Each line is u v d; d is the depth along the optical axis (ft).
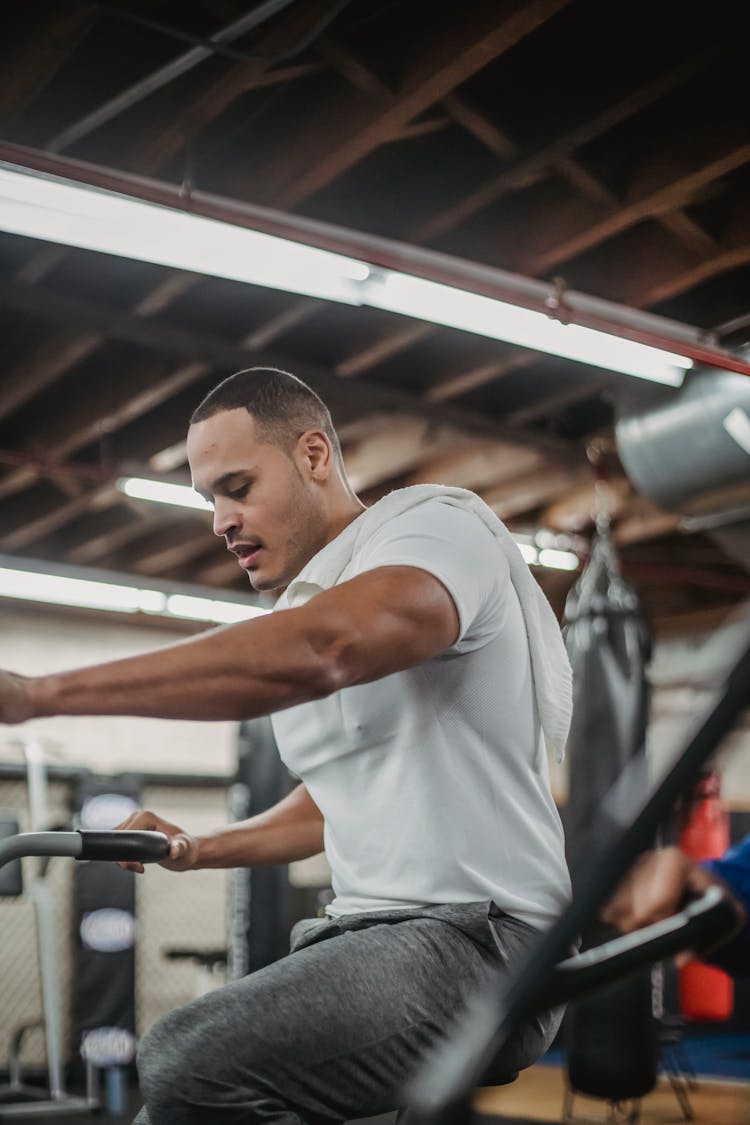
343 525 5.07
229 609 26.22
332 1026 3.99
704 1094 19.62
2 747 25.77
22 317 15.85
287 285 12.12
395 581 4.02
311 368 16.30
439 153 12.67
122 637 29.14
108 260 14.16
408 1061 4.14
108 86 11.33
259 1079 3.91
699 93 11.92
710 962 2.74
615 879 1.96
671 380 15.20
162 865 5.34
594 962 2.05
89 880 24.00
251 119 12.05
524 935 4.47
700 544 25.55
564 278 14.29
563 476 20.65
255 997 4.01
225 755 29.58
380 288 12.54
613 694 20.20
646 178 12.36
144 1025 25.43
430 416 17.49
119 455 19.49
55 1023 21.17
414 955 4.21
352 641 3.81
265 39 10.28
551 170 12.48
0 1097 21.42
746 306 15.03
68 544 24.27
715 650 2.05
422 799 4.52
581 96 11.28
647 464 16.21
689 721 2.00
